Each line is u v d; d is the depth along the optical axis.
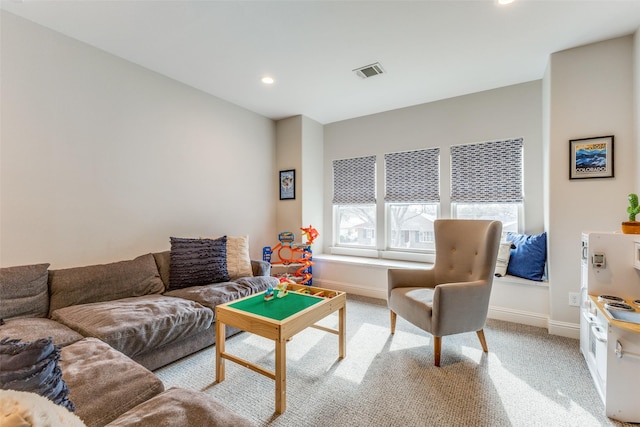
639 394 1.42
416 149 3.66
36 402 0.65
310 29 2.13
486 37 2.21
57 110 2.14
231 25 2.08
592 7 1.87
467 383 1.79
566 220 2.39
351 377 1.86
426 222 3.69
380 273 3.56
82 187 2.28
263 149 4.02
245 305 1.89
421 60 2.57
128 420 0.88
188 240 2.73
